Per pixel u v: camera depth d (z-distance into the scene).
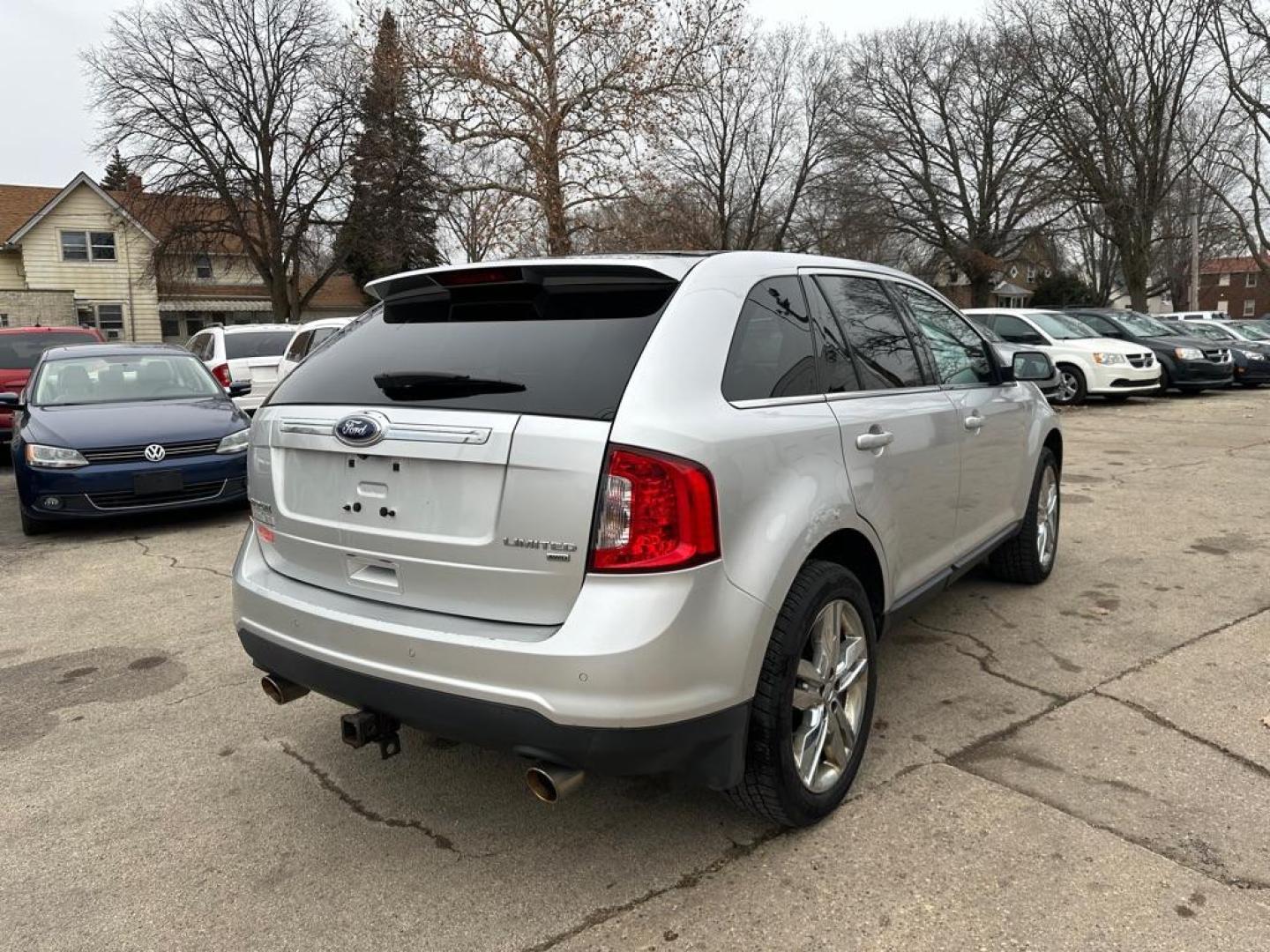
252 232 34.75
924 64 41.00
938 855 2.57
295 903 2.48
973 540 4.00
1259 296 77.19
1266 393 16.88
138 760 3.32
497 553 2.30
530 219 21.45
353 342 2.96
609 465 2.19
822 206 43.22
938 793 2.90
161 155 30.25
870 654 2.93
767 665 2.46
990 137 39.91
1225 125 30.47
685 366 2.39
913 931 2.27
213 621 4.90
